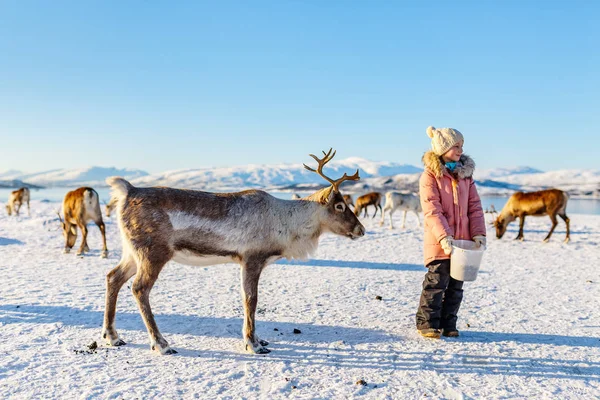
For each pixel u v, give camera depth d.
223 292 7.01
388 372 4.01
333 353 4.46
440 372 4.02
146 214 4.40
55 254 10.94
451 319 4.99
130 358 4.25
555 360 4.31
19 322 5.29
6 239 13.55
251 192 4.94
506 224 15.23
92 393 3.49
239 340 4.82
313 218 5.13
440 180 4.85
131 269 4.72
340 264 9.89
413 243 13.90
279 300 6.57
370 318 5.69
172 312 5.82
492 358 4.35
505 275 8.67
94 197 10.45
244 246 4.70
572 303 6.48
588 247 13.02
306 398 3.48
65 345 4.55
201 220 4.54
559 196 14.03
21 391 3.51
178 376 3.85
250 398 3.46
